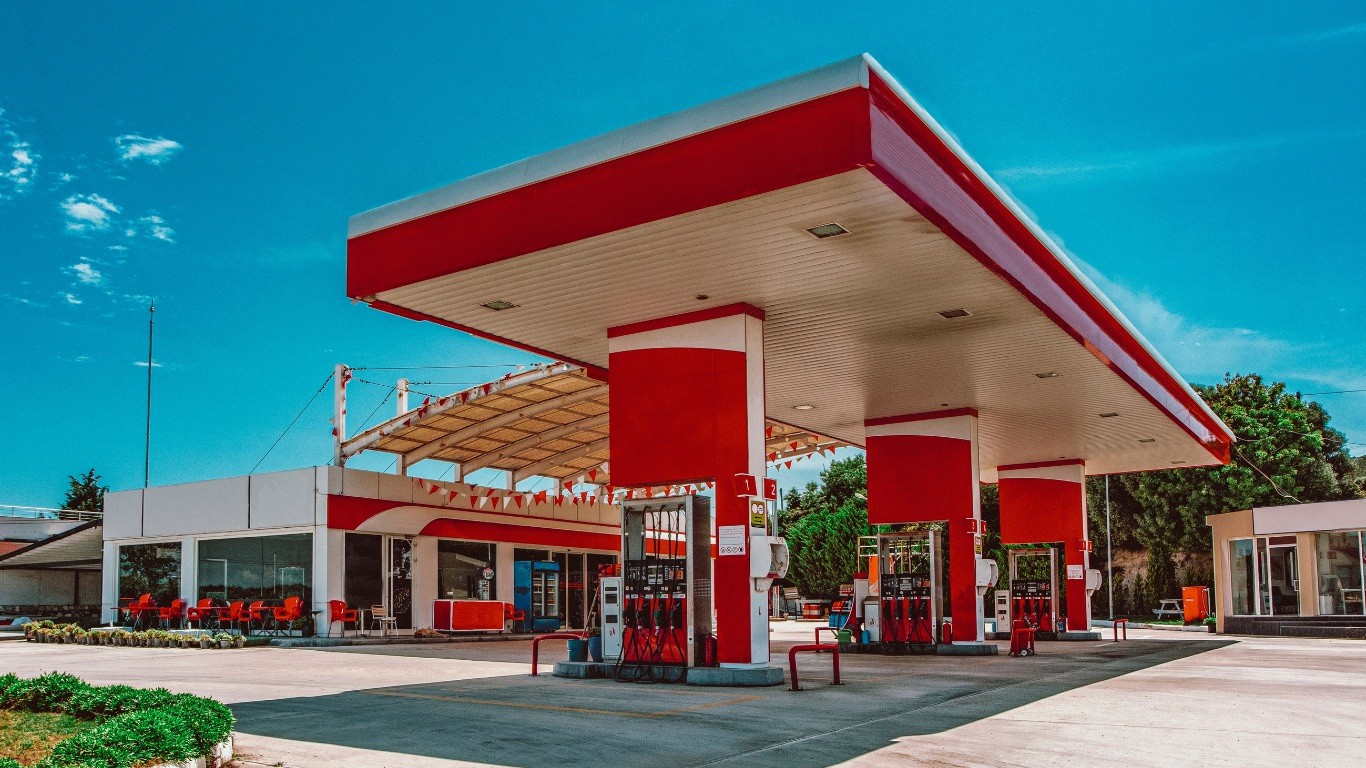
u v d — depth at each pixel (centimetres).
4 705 783
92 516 3909
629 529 1381
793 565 4738
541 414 2355
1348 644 2233
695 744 801
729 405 1310
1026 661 1712
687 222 1041
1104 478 4325
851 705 1051
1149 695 1162
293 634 2112
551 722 909
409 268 1220
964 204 1091
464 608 2355
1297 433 4069
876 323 1416
